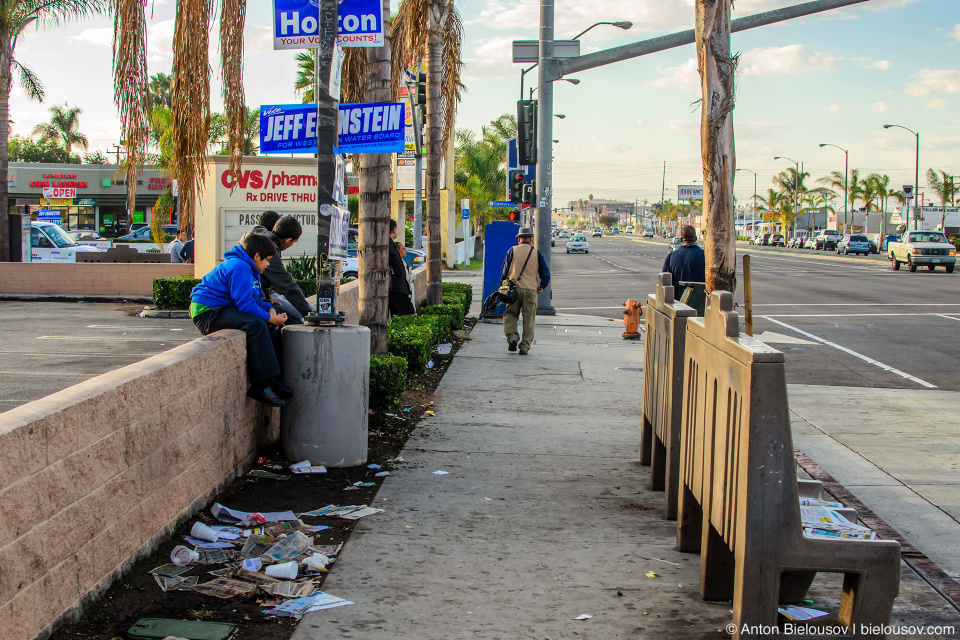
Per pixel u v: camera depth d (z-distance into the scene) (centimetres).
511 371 1092
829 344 1422
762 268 4100
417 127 1638
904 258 3984
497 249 1753
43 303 1912
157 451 434
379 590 405
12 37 2278
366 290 842
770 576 304
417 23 1402
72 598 347
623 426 793
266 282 683
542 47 1781
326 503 539
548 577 426
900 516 538
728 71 553
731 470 328
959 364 1217
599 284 3067
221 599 385
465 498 558
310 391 602
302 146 675
